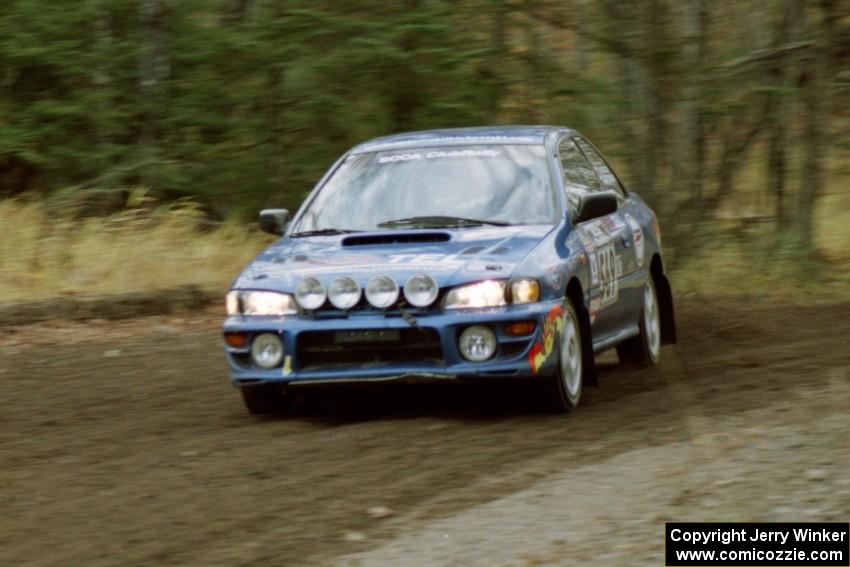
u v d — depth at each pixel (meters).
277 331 20.81
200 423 22.02
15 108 46.72
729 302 36.12
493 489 16.55
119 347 31.14
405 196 23.14
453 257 20.84
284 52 43.97
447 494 16.42
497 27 42.94
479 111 43.28
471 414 21.56
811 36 39.84
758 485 15.59
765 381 23.42
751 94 38.72
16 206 43.09
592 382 22.77
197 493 17.11
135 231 41.22
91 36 46.97
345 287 20.50
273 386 21.81
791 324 31.77
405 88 44.03
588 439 19.17
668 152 39.81
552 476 17.00
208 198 47.16
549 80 42.16
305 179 45.78
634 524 14.53
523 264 20.61
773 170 41.25
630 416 20.80
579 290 22.09
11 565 14.30
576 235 22.47
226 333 21.34
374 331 20.42
